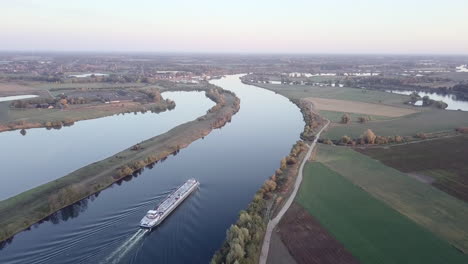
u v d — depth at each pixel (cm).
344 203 11312
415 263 8262
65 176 13638
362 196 11831
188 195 12038
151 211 10062
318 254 8606
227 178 13838
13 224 10112
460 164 14788
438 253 8650
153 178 13825
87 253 8781
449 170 14175
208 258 8744
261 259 8338
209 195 12250
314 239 9238
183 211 11012
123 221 10288
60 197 11394
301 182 12988
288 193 12025
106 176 13600
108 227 9981
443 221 10212
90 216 10681
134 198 11925
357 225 9962
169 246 9162
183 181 13450
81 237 9506
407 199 11644
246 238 8544
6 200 11594
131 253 8812
